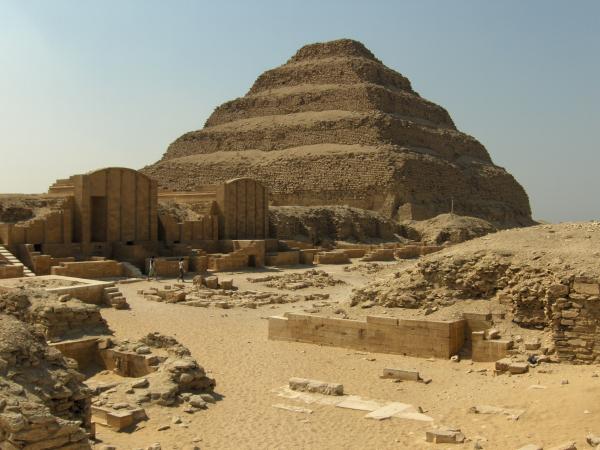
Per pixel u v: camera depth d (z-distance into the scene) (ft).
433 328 80.69
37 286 112.27
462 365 77.00
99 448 48.06
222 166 450.30
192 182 458.91
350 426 56.70
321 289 160.56
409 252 260.42
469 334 82.23
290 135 460.55
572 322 72.90
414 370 73.97
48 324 77.30
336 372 75.77
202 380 66.13
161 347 75.61
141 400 60.18
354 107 469.57
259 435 54.54
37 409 40.96
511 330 79.56
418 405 62.95
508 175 513.45
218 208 233.96
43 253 168.04
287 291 154.10
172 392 61.93
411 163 404.77
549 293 75.36
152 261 168.25
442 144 482.28
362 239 330.13
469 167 480.64
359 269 209.56
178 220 220.02
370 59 547.08
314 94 490.49
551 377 66.39
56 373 47.80
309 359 81.82
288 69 535.19
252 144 474.49
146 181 195.62
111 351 74.38
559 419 52.80
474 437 51.83
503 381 67.92
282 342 92.17
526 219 506.07
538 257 83.46
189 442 52.54
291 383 68.85
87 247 178.50
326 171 409.28
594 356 71.15
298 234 303.48
